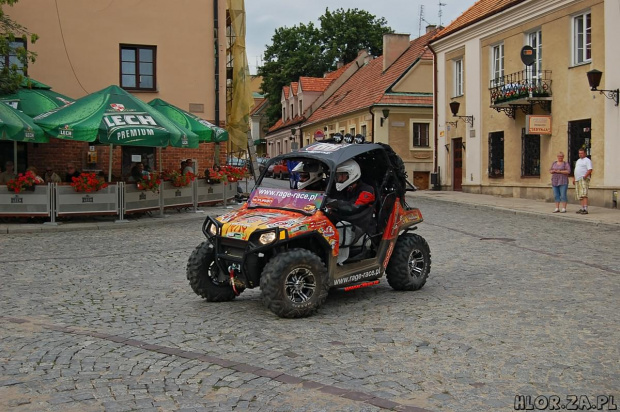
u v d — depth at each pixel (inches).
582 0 800.3
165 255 453.1
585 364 209.0
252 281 279.1
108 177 756.6
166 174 727.1
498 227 619.2
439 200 964.6
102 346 231.3
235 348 228.7
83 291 331.9
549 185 877.2
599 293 319.0
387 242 316.2
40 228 584.4
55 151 836.0
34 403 177.2
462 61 1130.7
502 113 991.0
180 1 920.3
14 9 848.3
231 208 813.9
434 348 227.5
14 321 268.7
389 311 285.0
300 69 2305.6
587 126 807.7
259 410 171.8
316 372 202.1
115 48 892.0
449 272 383.2
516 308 288.5
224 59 944.3
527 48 863.7
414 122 1409.9
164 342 236.5
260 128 2972.4
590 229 597.3
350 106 1604.3
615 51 746.8
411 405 174.9
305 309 271.1
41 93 749.3
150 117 663.1
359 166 327.9
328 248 282.7
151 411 171.5
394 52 1587.1
